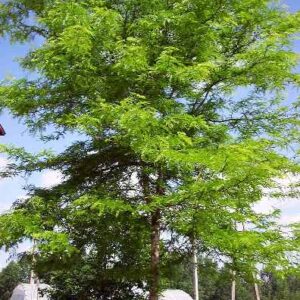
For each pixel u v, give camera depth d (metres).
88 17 8.06
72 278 15.30
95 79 8.55
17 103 8.93
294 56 8.46
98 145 9.19
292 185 8.89
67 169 9.88
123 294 14.61
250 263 8.21
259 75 8.91
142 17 8.70
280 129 9.23
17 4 10.96
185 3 8.60
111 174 9.91
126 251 9.95
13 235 8.23
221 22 8.75
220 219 7.74
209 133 9.09
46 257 9.53
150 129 7.61
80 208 8.41
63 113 9.23
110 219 8.79
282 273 7.89
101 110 7.77
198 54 8.77
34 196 8.80
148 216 9.21
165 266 9.74
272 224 8.42
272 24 9.12
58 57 7.95
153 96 8.76
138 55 7.85
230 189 7.58
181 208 8.19
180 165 7.72
